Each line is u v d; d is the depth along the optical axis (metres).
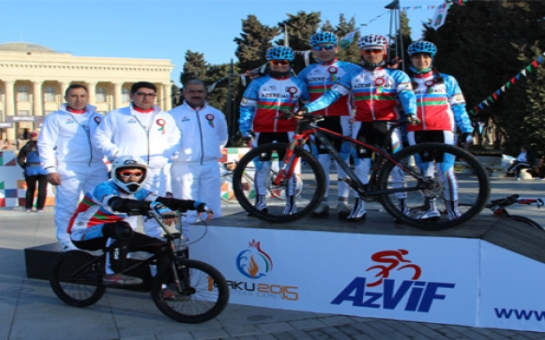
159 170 5.15
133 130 4.99
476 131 30.03
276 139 5.16
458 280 3.86
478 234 3.91
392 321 3.99
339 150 4.89
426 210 4.51
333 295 4.20
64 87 59.84
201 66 53.81
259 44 41.41
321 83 5.07
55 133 5.38
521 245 3.95
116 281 4.18
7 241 7.34
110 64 60.84
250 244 4.44
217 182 5.74
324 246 4.20
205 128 5.57
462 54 22.81
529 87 17.81
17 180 10.85
